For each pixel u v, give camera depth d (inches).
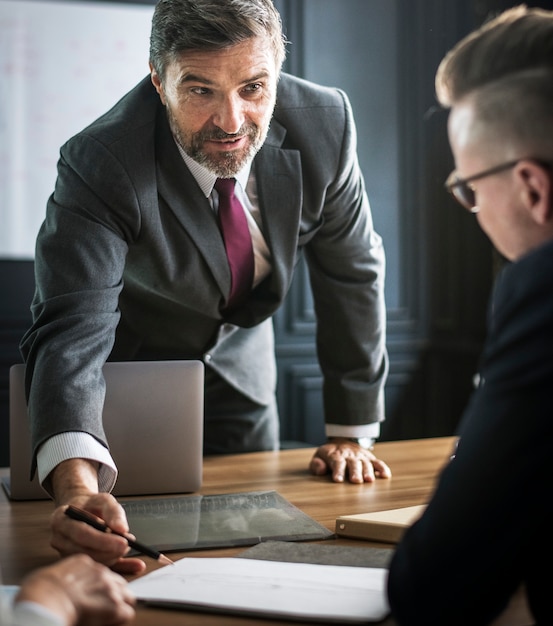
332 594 49.1
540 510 39.4
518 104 42.0
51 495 64.1
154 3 172.6
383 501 71.2
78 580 44.3
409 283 191.2
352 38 184.1
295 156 81.0
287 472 81.4
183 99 70.1
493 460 39.8
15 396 72.2
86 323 69.0
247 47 68.0
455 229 191.2
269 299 86.7
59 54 169.0
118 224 73.7
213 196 78.9
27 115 168.6
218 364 95.8
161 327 87.2
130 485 73.4
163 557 55.4
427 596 41.2
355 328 87.2
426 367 193.9
